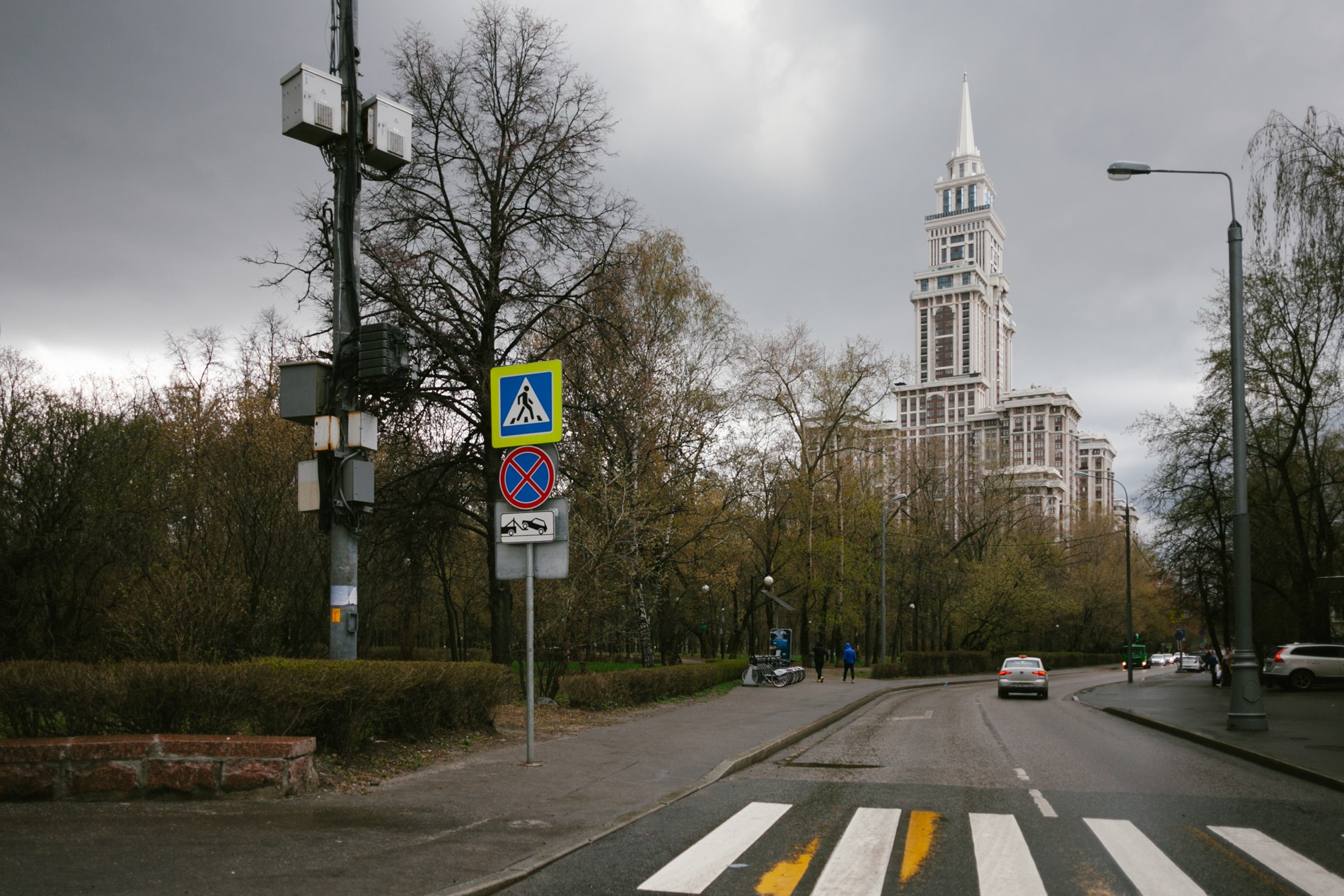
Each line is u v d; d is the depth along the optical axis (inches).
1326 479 1314.0
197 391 1272.1
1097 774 480.1
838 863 273.9
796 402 1856.5
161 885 223.6
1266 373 1232.8
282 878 235.3
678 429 1275.8
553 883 248.4
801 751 577.9
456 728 506.6
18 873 228.2
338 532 435.8
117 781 317.7
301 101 431.8
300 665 372.5
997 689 1562.5
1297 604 1337.4
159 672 345.1
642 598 1176.8
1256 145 904.9
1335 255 887.7
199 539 908.6
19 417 796.0
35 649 786.8
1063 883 254.4
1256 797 406.3
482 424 945.5
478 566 1657.2
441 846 275.1
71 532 795.4
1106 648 3946.9
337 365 446.9
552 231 946.1
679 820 335.0
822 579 1948.8
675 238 1327.5
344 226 453.1
